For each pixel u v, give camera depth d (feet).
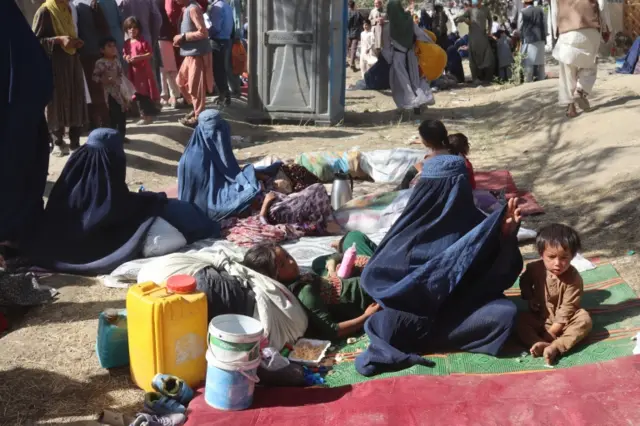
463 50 73.41
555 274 15.43
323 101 41.32
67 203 20.68
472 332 15.25
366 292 16.24
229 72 46.32
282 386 14.47
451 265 15.26
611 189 24.81
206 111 23.98
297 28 40.47
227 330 14.08
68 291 19.27
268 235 22.08
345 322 16.48
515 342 15.74
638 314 16.29
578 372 13.67
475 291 15.64
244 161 33.17
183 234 21.95
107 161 20.59
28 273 19.03
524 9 54.39
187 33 35.65
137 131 35.12
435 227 15.78
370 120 43.39
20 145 18.48
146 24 39.06
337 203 24.70
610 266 19.13
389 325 15.34
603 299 17.25
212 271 15.98
